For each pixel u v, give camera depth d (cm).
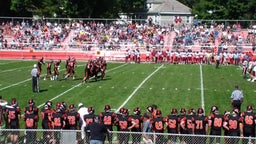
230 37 6250
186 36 6156
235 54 5244
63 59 5675
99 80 3684
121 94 3025
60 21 7819
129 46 5862
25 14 8131
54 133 1755
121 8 9781
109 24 7088
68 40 6425
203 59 5353
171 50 5509
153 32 6550
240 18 8744
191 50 5444
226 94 3070
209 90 3228
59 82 3572
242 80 3784
